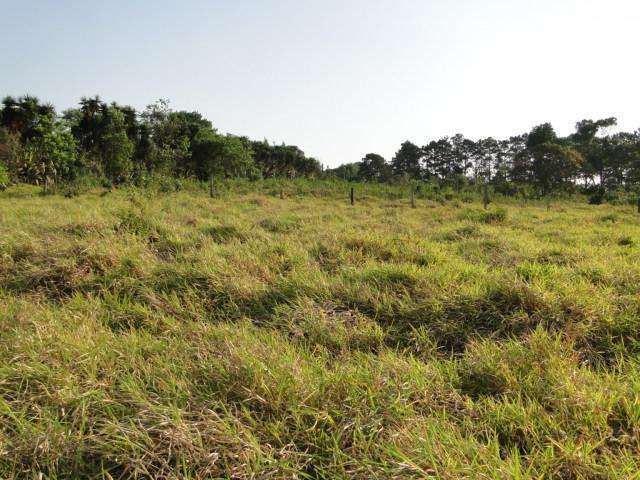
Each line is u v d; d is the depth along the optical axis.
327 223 8.98
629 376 2.54
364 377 2.47
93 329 3.14
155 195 13.85
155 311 3.70
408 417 2.16
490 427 2.13
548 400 2.31
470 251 6.01
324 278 4.23
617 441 2.02
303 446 2.03
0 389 2.33
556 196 28.30
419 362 2.78
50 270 4.36
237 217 9.86
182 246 5.58
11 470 1.84
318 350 3.03
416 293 3.87
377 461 1.91
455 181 32.88
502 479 1.73
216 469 1.84
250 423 2.12
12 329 3.03
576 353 2.88
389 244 5.62
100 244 4.90
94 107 28.52
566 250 5.79
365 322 3.44
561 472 1.85
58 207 9.98
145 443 1.94
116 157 18.20
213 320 3.60
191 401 2.24
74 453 1.90
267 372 2.44
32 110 26.89
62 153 16.84
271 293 3.94
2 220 7.12
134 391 2.28
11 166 19.02
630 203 22.95
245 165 31.14
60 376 2.39
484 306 3.56
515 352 2.77
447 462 1.81
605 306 3.40
